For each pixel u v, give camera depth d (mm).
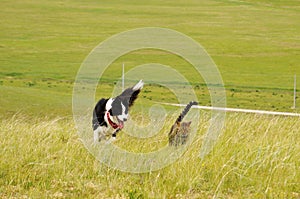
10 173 11688
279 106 36188
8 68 58469
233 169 11719
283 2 129375
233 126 15680
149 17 106062
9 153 12977
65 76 53125
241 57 70562
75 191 10844
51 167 12094
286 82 52781
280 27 98625
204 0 129875
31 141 13938
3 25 92625
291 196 10758
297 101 39031
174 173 11562
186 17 106875
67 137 14609
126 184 11328
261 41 83938
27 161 12531
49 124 16312
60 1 120875
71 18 102375
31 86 43656
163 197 10352
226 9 118250
